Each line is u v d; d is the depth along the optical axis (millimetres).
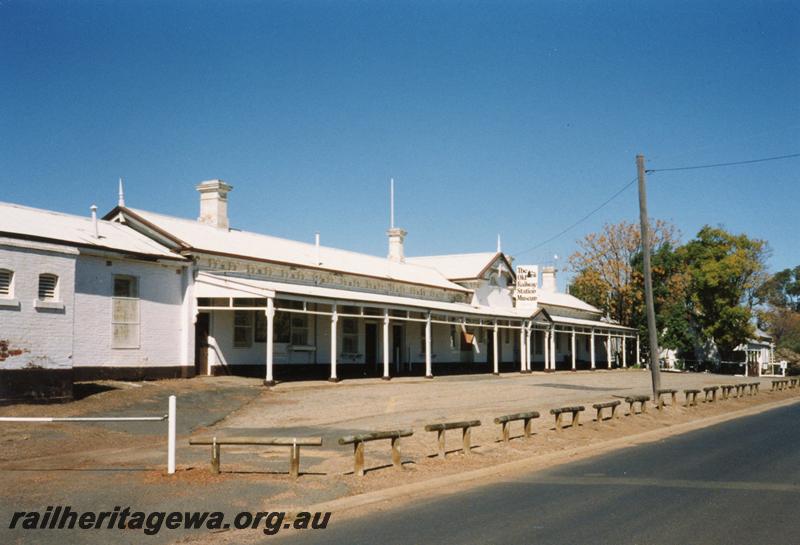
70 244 21719
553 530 8539
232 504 9617
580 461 14078
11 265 18141
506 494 10805
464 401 24594
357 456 11664
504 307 48750
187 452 13867
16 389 18000
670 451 15461
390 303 32656
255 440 11305
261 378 27656
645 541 8031
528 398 26375
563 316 56281
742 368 61406
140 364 24359
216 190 32062
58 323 19094
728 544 7898
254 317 29031
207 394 22625
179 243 26188
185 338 26078
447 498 10531
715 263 57594
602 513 9430
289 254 32562
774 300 106250
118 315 23703
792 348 83812
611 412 21625
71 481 10805
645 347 62469
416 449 14656
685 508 9711
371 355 36531
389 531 8578
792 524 8805
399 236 45375
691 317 61188
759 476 12219
